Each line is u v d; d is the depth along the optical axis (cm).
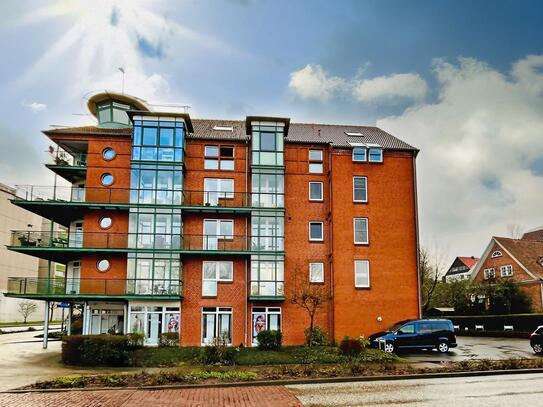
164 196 3092
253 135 3250
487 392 1502
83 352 2350
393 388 1609
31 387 1667
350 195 3262
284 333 3061
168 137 3167
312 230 3250
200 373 1867
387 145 3403
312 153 3344
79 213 3203
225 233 3180
